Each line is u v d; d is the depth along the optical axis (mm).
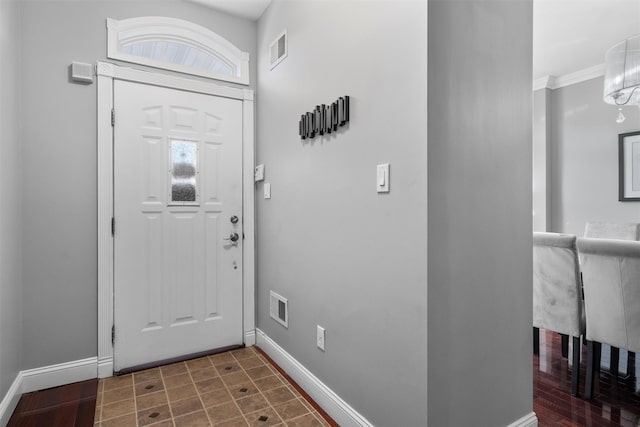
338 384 1787
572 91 4117
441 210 1314
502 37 1562
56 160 2145
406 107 1359
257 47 2857
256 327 2840
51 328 2131
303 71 2145
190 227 2580
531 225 1694
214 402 1960
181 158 2545
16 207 1961
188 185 2568
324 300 1911
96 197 2264
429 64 1271
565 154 4176
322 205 1930
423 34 1282
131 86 2373
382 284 1488
